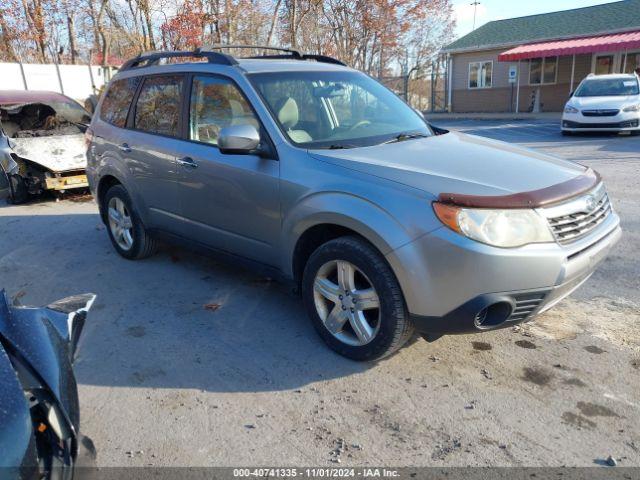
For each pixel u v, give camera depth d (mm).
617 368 3637
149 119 5336
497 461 2857
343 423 3186
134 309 4766
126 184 5590
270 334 4238
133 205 5633
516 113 27469
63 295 5191
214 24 20656
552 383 3500
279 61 4859
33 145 9156
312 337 4164
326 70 4895
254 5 21078
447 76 31203
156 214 5328
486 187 3309
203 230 4785
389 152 3928
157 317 4598
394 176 3494
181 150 4801
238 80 4418
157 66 5406
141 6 20609
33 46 24797
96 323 4523
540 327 4207
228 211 4438
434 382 3545
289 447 3008
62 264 6055
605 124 15367
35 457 1932
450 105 31375
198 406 3383
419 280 3275
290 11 21109
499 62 28969
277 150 4031
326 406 3344
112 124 5848
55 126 10164
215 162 4438
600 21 26641
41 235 7285
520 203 3197
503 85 29188
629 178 9391
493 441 3004
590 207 3518
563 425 3111
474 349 3914
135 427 3203
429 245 3219
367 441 3035
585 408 3252
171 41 20609
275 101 4293
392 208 3355
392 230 3326
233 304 4801
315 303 3902
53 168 9078
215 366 3814
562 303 4617
